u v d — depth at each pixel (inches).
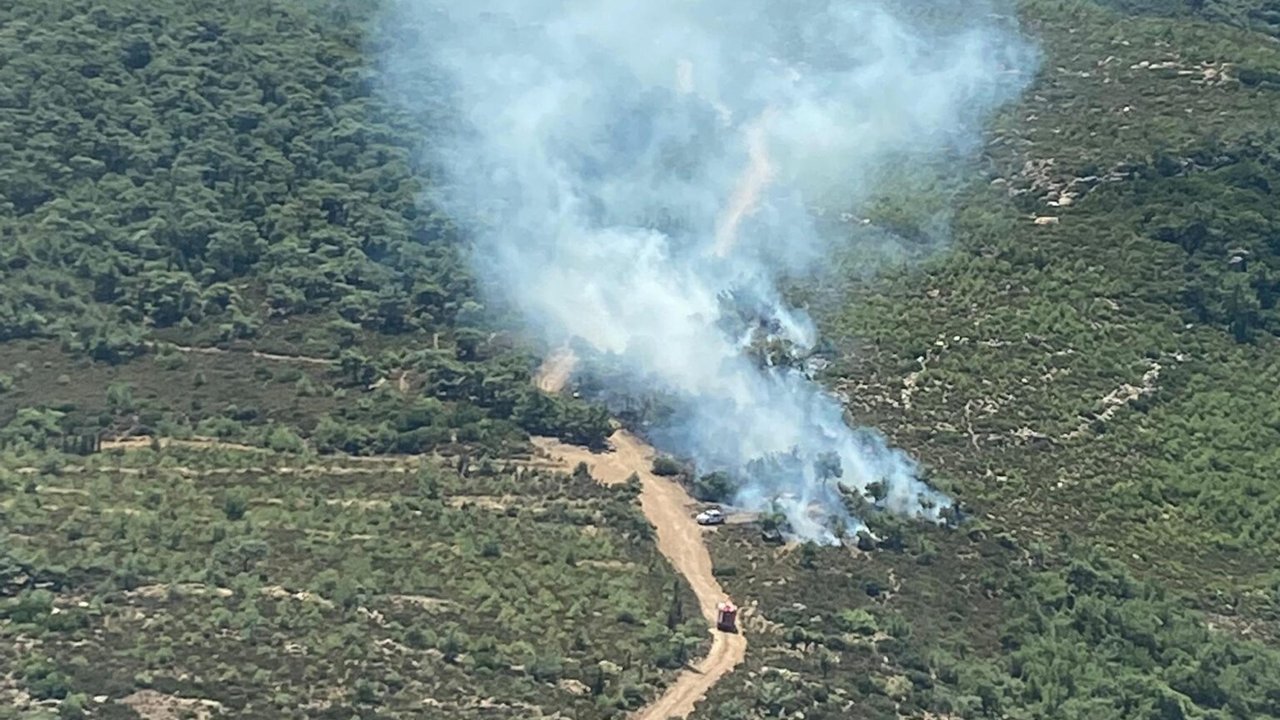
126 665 3622.0
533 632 3878.0
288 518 4249.5
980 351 5142.7
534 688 3695.9
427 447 4653.1
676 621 3996.1
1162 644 4188.0
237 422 4692.4
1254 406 5068.9
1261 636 4355.3
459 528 4276.6
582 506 4434.1
